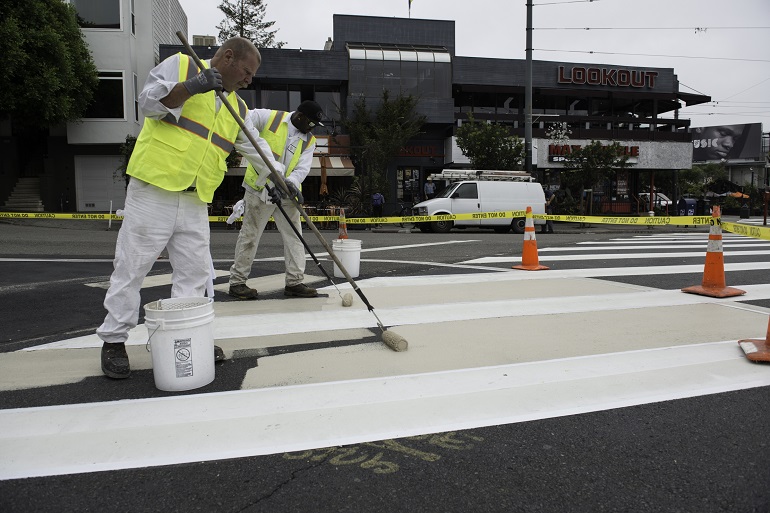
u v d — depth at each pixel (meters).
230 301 5.36
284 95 23.55
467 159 23.53
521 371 3.33
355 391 3.00
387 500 2.04
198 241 3.37
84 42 18.92
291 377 3.23
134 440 2.44
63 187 20.47
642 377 3.25
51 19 17.06
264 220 5.33
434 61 23.95
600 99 27.00
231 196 20.98
